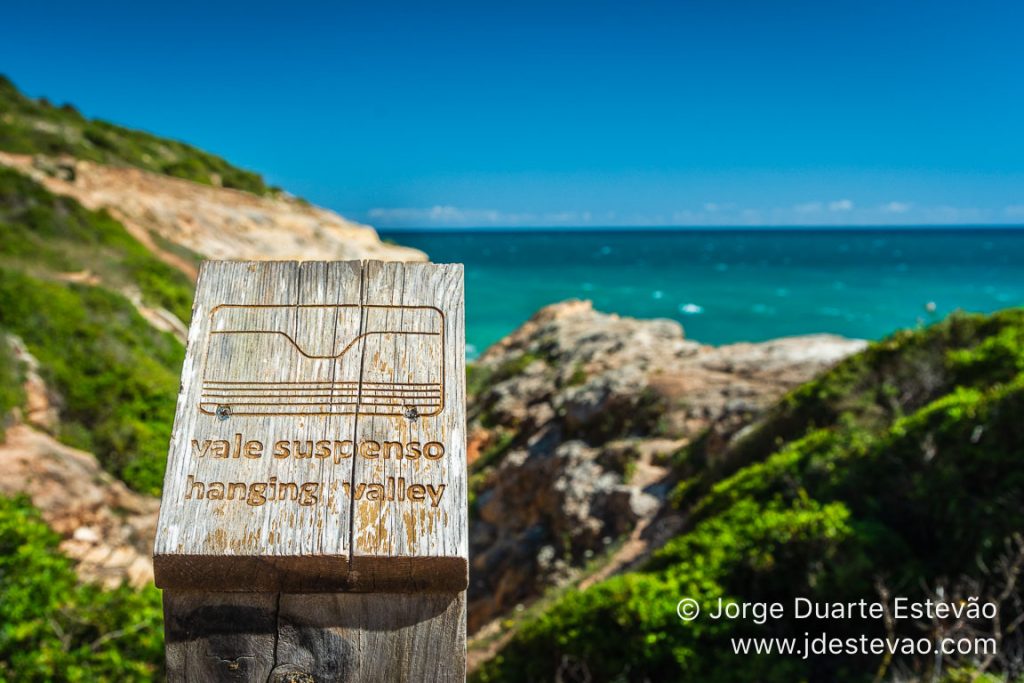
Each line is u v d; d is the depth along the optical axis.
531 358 21.75
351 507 1.70
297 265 1.98
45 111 47.47
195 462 1.74
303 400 1.82
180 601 1.69
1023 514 5.83
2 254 18.00
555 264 106.19
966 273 89.62
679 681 6.06
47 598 6.38
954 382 9.39
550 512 12.66
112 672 6.03
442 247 164.38
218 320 1.91
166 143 55.44
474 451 17.72
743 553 6.88
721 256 125.50
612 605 6.92
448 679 1.72
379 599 1.72
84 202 28.31
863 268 97.56
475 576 12.45
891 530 6.57
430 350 1.90
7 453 10.05
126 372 13.30
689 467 12.05
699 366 16.42
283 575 1.67
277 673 1.69
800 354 16.31
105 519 10.04
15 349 12.12
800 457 8.48
